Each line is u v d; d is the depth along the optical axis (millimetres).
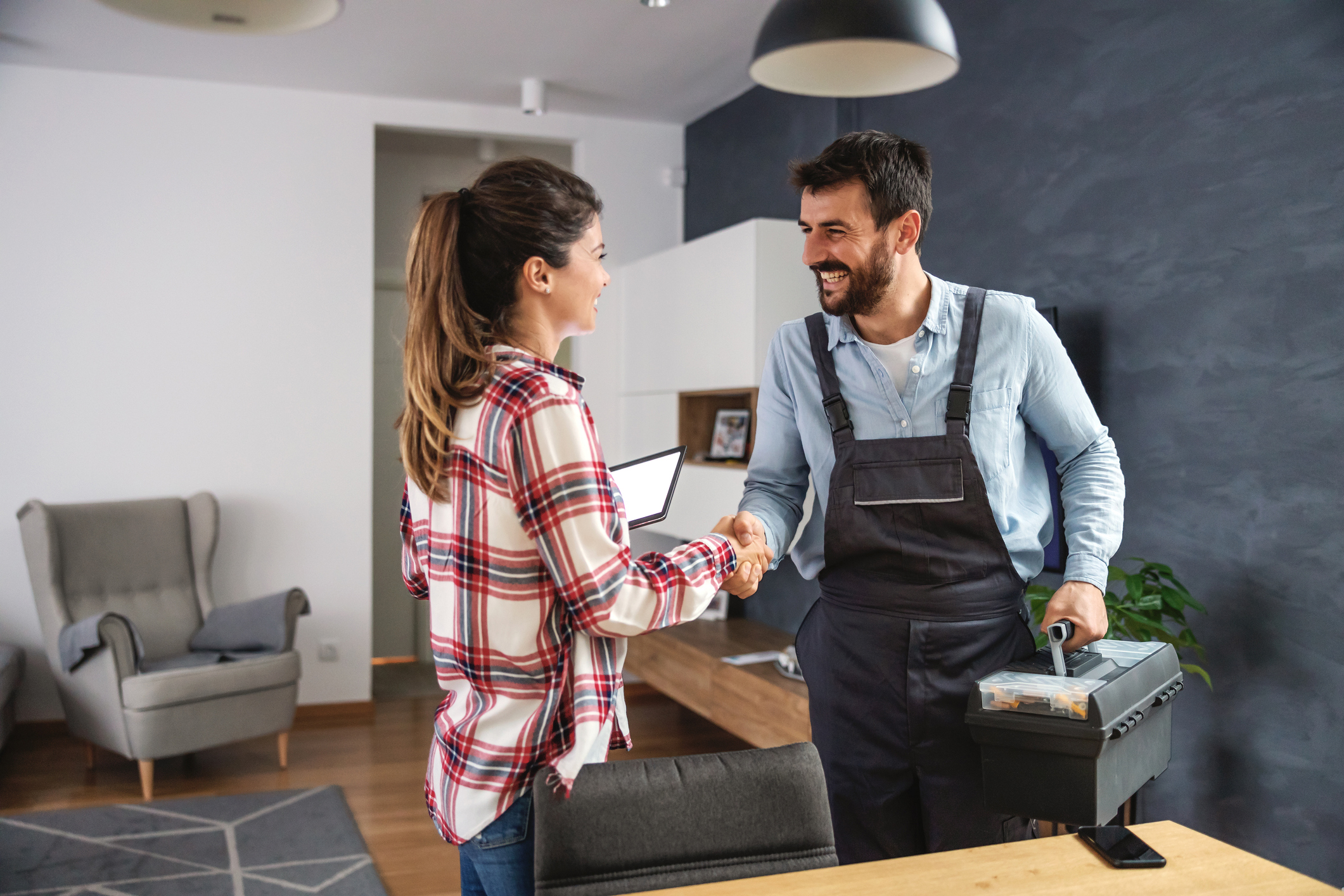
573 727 1115
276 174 4629
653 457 1380
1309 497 2084
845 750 1627
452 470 1104
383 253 5832
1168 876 1076
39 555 3941
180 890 2824
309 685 4660
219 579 4562
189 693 3656
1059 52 2775
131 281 4449
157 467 4488
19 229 4309
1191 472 2367
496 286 1141
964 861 1124
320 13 1846
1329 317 2037
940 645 1540
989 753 1223
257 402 4617
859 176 1497
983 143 3094
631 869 1146
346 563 4723
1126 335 2553
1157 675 1299
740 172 4660
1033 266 2881
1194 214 2352
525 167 1154
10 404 4312
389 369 5926
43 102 4332
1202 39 2330
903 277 1563
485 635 1094
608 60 4223
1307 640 2094
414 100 4812
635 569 1105
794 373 1715
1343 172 2008
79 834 3244
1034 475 1659
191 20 1847
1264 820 2195
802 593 4215
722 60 4215
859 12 1694
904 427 1584
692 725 4621
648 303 4715
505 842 1126
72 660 3732
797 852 1223
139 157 4449
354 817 3436
